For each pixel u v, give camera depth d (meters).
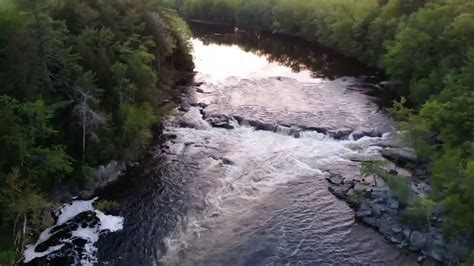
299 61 94.50
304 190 47.34
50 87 45.16
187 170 51.19
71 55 46.69
